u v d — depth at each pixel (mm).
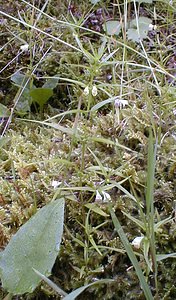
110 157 270
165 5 406
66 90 359
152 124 257
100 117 303
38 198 252
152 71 311
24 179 261
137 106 309
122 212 235
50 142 291
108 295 226
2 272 208
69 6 406
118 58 358
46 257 206
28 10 402
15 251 210
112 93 328
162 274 227
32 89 331
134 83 336
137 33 366
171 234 232
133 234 237
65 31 384
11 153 282
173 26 391
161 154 267
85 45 375
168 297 223
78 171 246
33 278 204
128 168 253
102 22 394
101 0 409
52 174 262
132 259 192
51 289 227
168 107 293
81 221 242
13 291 204
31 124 336
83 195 249
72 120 327
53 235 209
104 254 232
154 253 202
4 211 245
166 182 254
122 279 228
